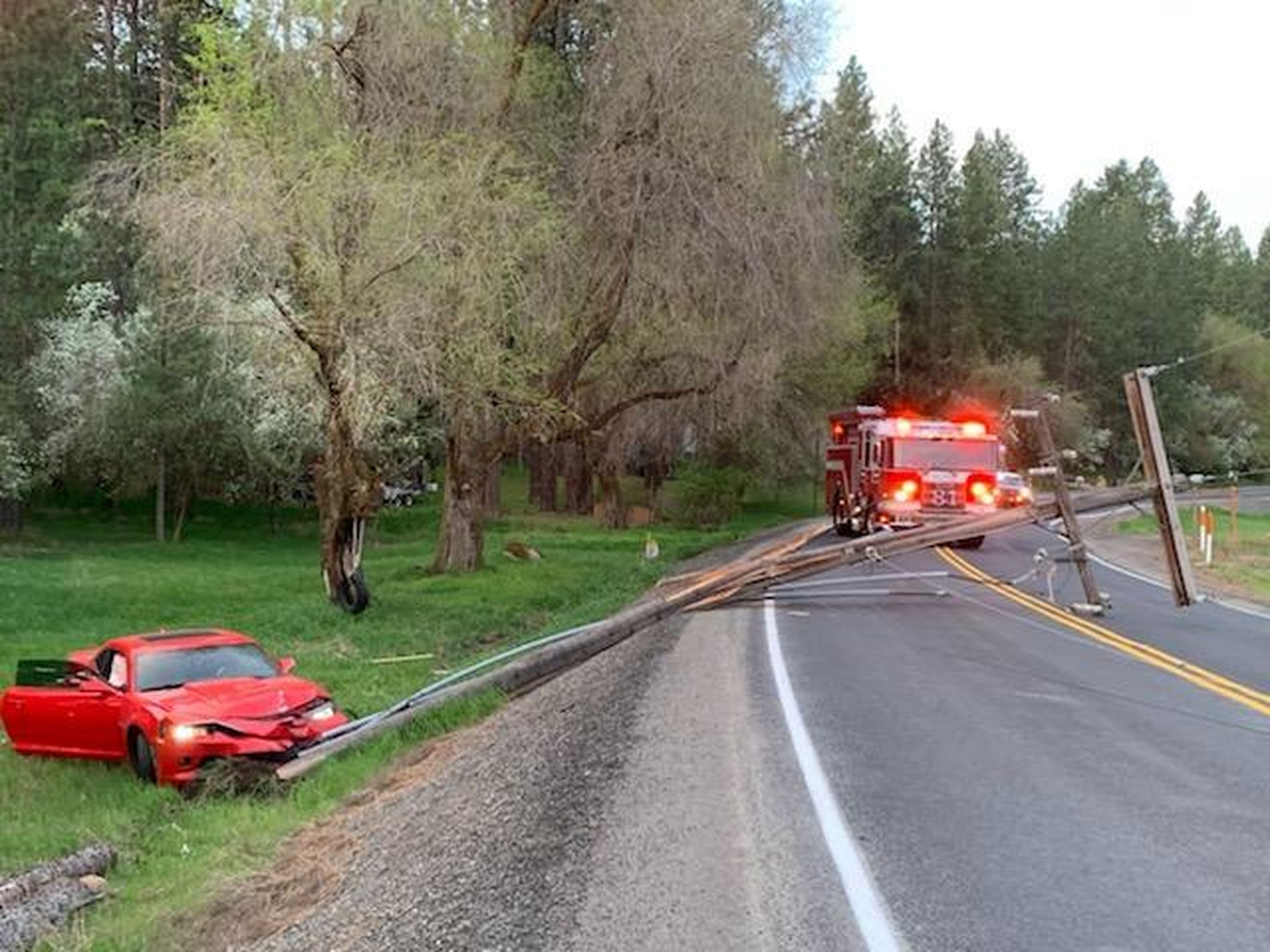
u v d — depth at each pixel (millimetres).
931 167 85250
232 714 11750
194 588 28438
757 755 8875
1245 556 34188
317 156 19781
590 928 5508
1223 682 12555
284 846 8891
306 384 23078
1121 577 26641
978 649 14930
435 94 22828
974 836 6836
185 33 30875
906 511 30312
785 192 27172
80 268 47125
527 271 23469
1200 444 94562
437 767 10625
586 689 12836
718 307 27047
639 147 24969
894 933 5316
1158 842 6758
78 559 37688
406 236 19875
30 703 13820
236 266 19906
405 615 23328
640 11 24797
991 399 80000
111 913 7965
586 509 60062
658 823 7125
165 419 43031
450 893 6371
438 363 21562
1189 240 114875
